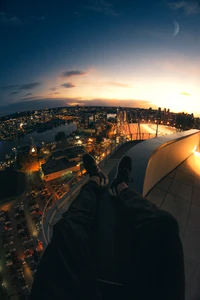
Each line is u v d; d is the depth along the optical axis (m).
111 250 1.59
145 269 1.05
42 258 1.06
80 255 1.09
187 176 4.88
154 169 4.07
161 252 1.07
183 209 3.71
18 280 24.14
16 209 40.50
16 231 33.44
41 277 0.95
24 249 29.17
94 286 0.99
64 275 0.97
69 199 4.36
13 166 66.38
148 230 1.18
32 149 79.19
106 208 2.17
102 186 2.62
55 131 132.88
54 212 3.87
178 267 1.03
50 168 56.50
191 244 3.01
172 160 4.94
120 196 1.96
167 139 4.58
